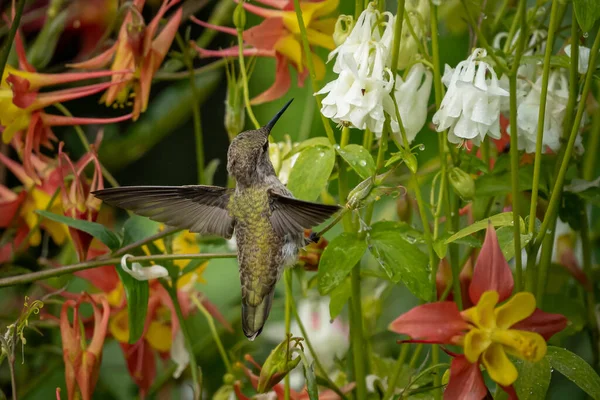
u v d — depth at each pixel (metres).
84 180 2.32
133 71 2.31
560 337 2.34
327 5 2.31
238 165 2.28
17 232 2.37
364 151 2.25
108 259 2.29
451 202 2.33
